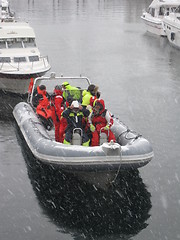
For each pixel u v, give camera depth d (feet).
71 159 24.73
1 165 29.55
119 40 96.02
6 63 47.83
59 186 26.78
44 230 22.11
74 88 33.09
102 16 147.54
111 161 24.58
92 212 23.91
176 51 84.58
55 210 24.02
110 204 24.79
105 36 101.24
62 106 32.17
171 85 55.21
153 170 29.35
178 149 33.09
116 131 29.68
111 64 69.05
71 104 27.71
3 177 27.81
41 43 88.53
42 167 29.37
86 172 25.52
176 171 29.25
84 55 76.43
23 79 46.65
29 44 51.55
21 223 22.68
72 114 27.53
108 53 79.36
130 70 64.75
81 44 88.74
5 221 22.85
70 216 23.43
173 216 23.63
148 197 25.67
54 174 28.37
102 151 24.59
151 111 43.21
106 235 21.75
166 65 69.56
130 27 119.96
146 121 39.91
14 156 31.04
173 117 41.24
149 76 60.64
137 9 177.17
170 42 90.33
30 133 29.12
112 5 197.16
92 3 208.23
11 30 50.93
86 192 26.14
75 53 78.13
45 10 166.71
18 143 33.55
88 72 62.34
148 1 224.74
